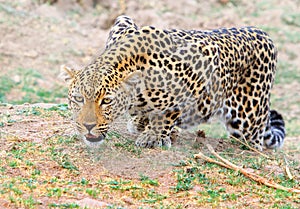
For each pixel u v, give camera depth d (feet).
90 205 32.32
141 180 36.50
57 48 80.64
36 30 83.82
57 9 95.20
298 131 65.72
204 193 35.63
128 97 37.99
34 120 44.04
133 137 41.39
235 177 38.29
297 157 47.80
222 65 42.27
